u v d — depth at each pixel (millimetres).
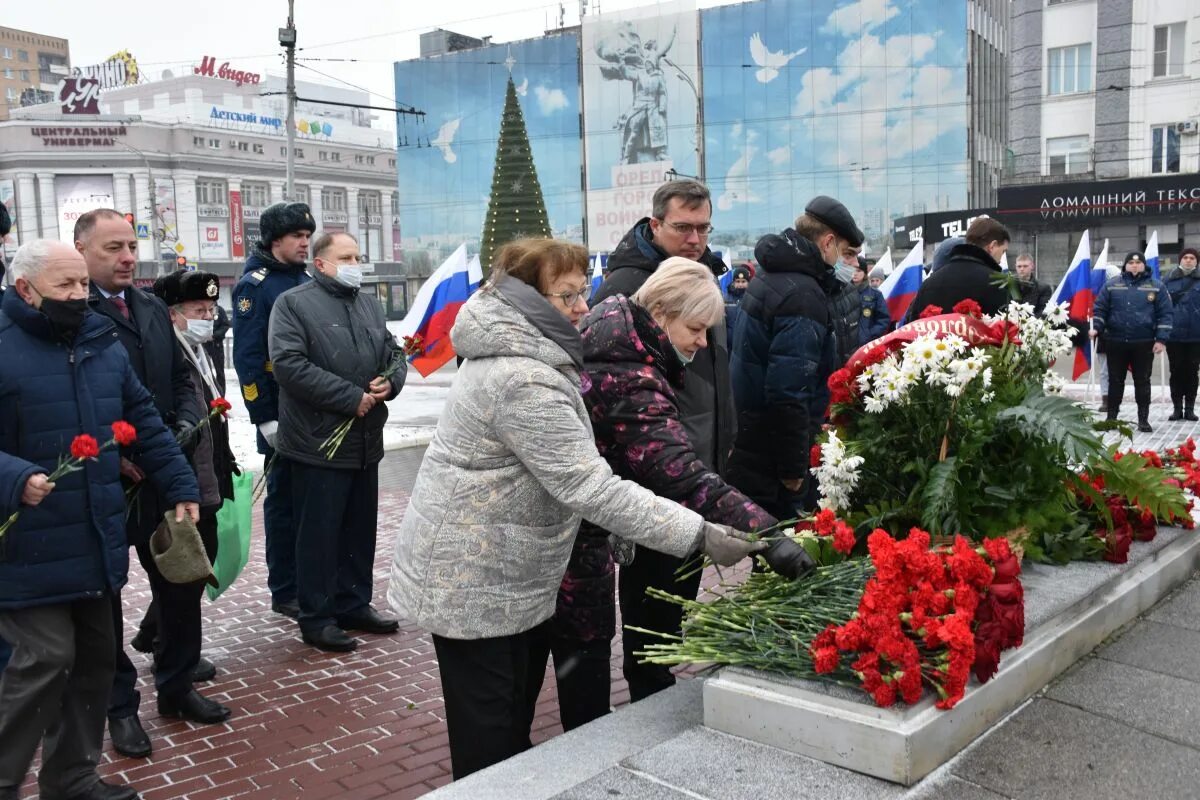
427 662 4805
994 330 3486
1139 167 30031
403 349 5227
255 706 4305
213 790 3529
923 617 2396
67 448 3164
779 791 2223
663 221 3637
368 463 5090
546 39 43531
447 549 2547
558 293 2564
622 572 3574
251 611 5738
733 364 4512
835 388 3371
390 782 3564
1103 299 11172
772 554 2580
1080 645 3020
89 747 3348
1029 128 31312
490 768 2398
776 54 37812
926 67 35250
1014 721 2596
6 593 3059
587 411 2799
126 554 3326
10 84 135500
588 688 3139
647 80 40750
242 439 12625
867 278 9930
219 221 74562
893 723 2271
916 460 3193
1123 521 3600
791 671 2473
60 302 3158
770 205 38688
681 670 4496
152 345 4043
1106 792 2232
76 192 71188
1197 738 2490
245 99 81625
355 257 5074
